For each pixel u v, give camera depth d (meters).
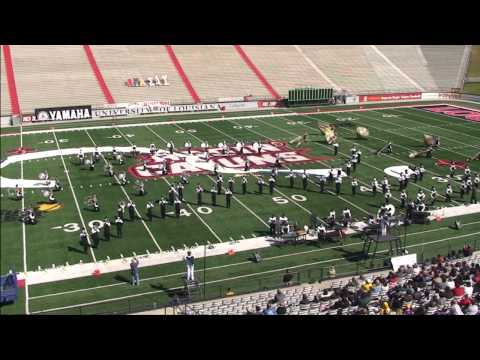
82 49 65.75
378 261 23.52
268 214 28.56
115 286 21.23
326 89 60.88
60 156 38.66
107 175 34.28
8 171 35.09
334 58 74.06
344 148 41.47
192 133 46.22
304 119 52.62
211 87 63.72
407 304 17.53
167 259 23.53
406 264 22.62
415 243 25.45
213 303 19.48
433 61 75.12
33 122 50.41
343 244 25.36
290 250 24.67
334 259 23.80
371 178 34.47
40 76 59.72
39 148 40.88
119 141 43.19
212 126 49.22
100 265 22.91
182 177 32.91
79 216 27.88
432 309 17.17
